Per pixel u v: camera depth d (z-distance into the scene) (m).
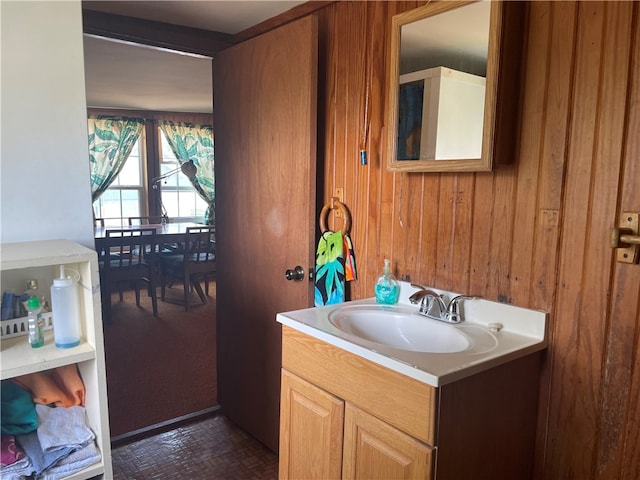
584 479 1.29
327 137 1.98
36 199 1.44
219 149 2.45
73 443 1.26
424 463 1.13
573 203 1.25
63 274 1.29
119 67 3.55
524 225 1.36
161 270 4.85
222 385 2.55
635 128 1.13
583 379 1.27
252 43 2.12
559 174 1.27
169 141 6.35
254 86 2.13
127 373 3.03
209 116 6.59
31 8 1.38
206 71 3.70
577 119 1.23
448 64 1.42
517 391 1.30
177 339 3.68
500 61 1.29
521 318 1.37
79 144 1.49
